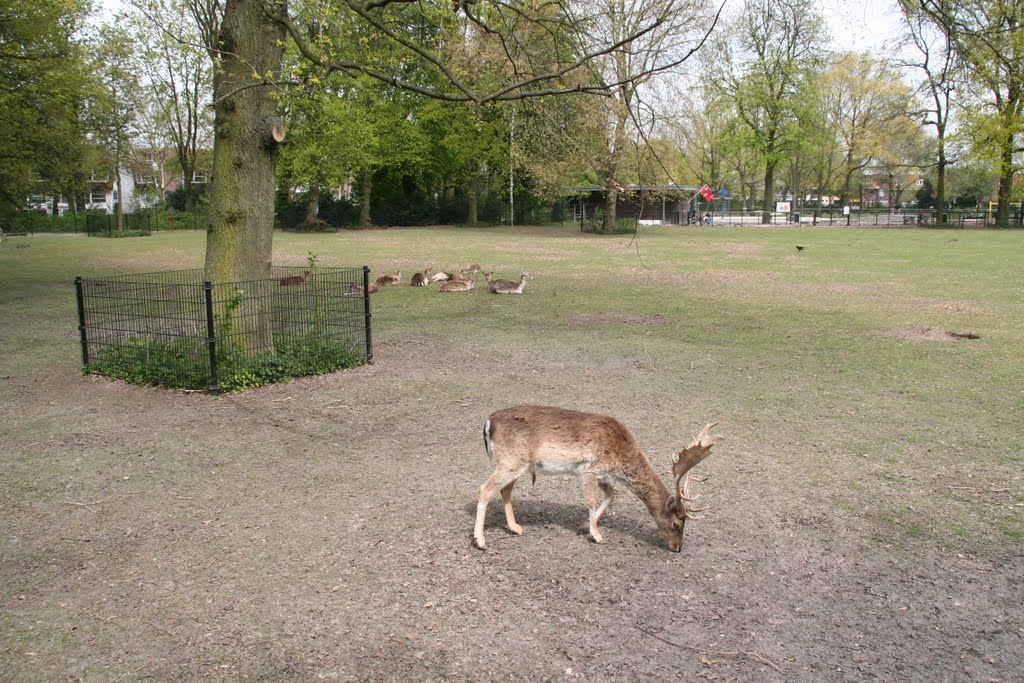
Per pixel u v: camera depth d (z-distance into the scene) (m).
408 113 49.62
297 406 8.75
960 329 13.44
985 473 6.52
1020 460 6.81
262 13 9.62
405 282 21.62
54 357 11.41
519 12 10.52
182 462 6.92
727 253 31.28
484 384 9.79
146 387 9.56
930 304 16.52
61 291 19.42
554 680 3.74
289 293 10.57
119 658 3.94
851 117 67.69
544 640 4.09
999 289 18.83
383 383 9.84
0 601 4.54
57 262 27.42
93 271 24.09
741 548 5.17
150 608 4.43
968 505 5.86
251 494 6.16
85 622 4.29
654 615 4.34
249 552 5.13
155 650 4.01
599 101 12.61
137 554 5.12
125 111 48.41
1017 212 53.84
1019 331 13.16
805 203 93.19
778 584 4.69
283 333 10.52
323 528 5.50
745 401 8.91
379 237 41.91
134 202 66.62
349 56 13.17
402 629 4.20
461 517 5.68
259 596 4.55
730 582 4.71
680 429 7.86
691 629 4.20
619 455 5.07
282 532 5.43
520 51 12.02
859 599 4.52
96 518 5.71
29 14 18.39
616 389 9.51
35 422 8.17
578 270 24.62
